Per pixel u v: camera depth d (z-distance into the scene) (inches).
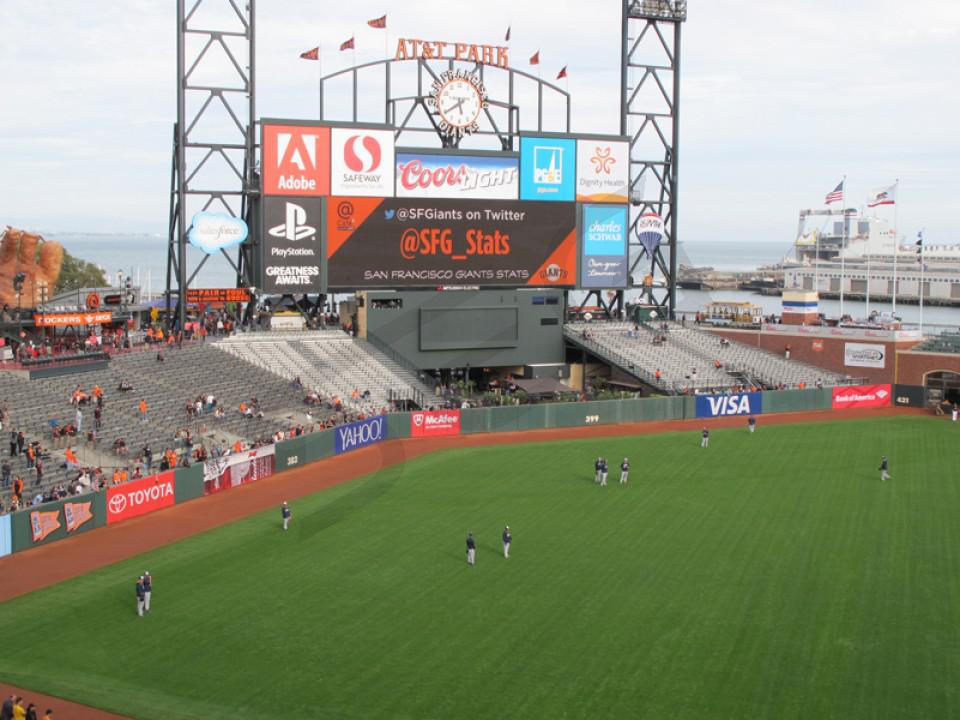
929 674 1230.3
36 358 2450.8
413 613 1428.4
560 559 1676.9
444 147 3351.4
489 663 1256.2
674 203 3865.7
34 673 1225.4
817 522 1923.0
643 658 1273.4
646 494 2146.9
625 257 3641.7
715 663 1259.8
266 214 3134.8
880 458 2559.1
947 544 1774.1
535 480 2282.2
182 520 1939.0
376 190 3248.0
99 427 2257.6
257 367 2952.8
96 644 1315.2
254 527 1884.8
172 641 1326.3
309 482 2265.0
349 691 1178.0
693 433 2933.1
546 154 3462.1
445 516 1959.9
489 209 3395.7
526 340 3538.4
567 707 1139.3
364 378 3107.8
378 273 3284.9
